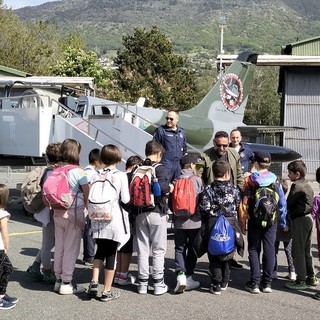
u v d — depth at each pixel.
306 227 6.29
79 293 5.93
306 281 6.49
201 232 6.00
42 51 37.16
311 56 27.30
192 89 42.75
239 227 6.04
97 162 6.62
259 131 18.12
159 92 39.19
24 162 12.69
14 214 11.59
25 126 11.16
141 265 5.96
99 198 5.48
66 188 5.70
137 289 6.16
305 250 6.42
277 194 6.07
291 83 28.08
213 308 5.54
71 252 5.86
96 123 10.87
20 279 6.43
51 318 5.11
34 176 6.16
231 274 7.02
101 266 6.35
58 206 5.68
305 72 27.91
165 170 5.87
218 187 5.97
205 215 5.98
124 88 39.56
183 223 6.02
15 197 13.87
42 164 12.16
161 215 5.88
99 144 10.05
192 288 6.21
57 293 5.91
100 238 5.57
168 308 5.50
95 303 5.59
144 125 13.52
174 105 39.97
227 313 5.39
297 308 5.61
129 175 6.20
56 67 37.84
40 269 6.58
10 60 34.81
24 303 5.54
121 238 5.58
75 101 12.55
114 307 5.48
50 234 6.20
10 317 5.11
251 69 18.22
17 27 36.44
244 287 6.39
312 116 27.92
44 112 10.78
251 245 6.15
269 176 6.04
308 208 6.26
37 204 6.11
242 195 6.20
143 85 39.44
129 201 5.71
